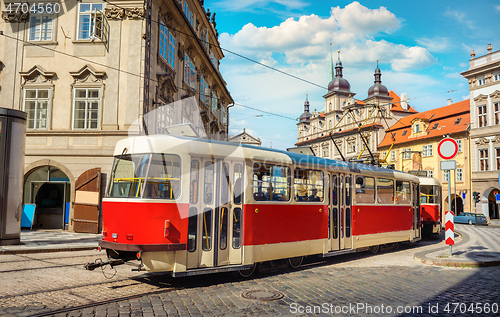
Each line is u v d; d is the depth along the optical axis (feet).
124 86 56.49
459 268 32.58
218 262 25.23
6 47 59.00
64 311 17.98
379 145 187.73
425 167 160.04
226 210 26.05
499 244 52.49
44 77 58.29
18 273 26.03
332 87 231.91
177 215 23.38
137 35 56.85
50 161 56.59
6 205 38.52
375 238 40.42
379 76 210.38
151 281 25.02
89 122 57.00
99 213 53.47
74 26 58.49
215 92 107.45
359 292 23.38
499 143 129.80
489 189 133.90
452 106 163.63
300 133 277.85
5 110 38.91
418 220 50.42
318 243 32.89
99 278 25.38
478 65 138.00
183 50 73.72
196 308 19.16
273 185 29.37
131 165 24.09
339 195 36.09
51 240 44.39
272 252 28.58
